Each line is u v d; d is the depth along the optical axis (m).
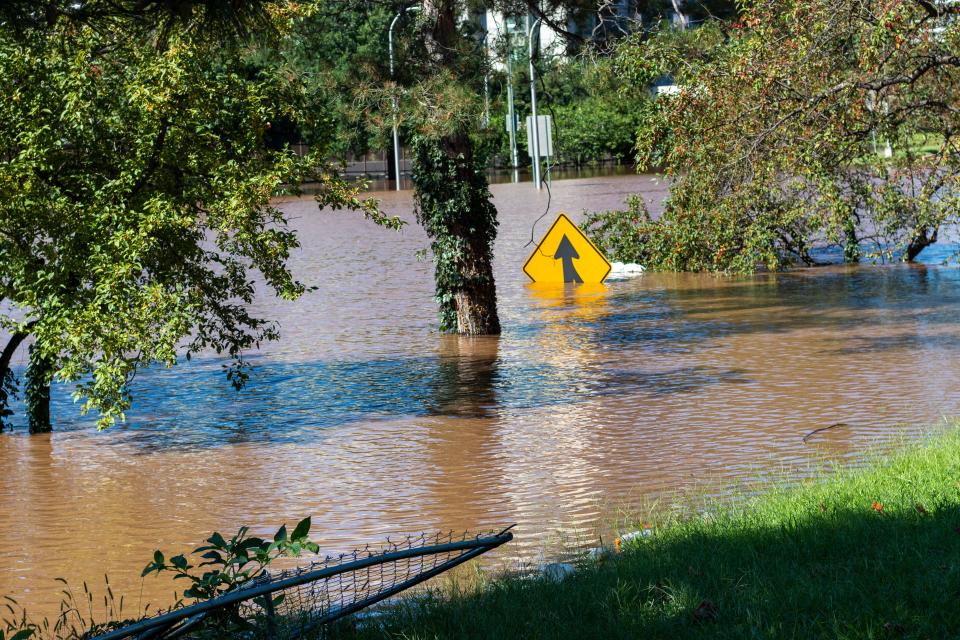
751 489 20.52
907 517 14.67
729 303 47.31
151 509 22.34
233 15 12.20
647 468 23.17
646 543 15.33
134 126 27.88
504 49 41.66
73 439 29.41
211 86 28.05
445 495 22.17
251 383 35.66
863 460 22.09
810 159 28.31
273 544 10.53
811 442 24.45
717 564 13.38
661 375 33.66
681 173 40.50
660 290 52.09
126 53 27.08
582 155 164.12
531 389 32.75
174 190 28.39
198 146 27.98
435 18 39.75
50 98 26.69
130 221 26.42
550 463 24.22
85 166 28.12
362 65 38.56
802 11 27.09
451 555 17.61
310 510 21.67
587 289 53.41
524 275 58.66
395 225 29.62
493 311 42.91
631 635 11.09
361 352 40.16
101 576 18.27
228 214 27.25
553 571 14.52
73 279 27.36
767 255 54.03
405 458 25.52
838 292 48.81
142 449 27.84
